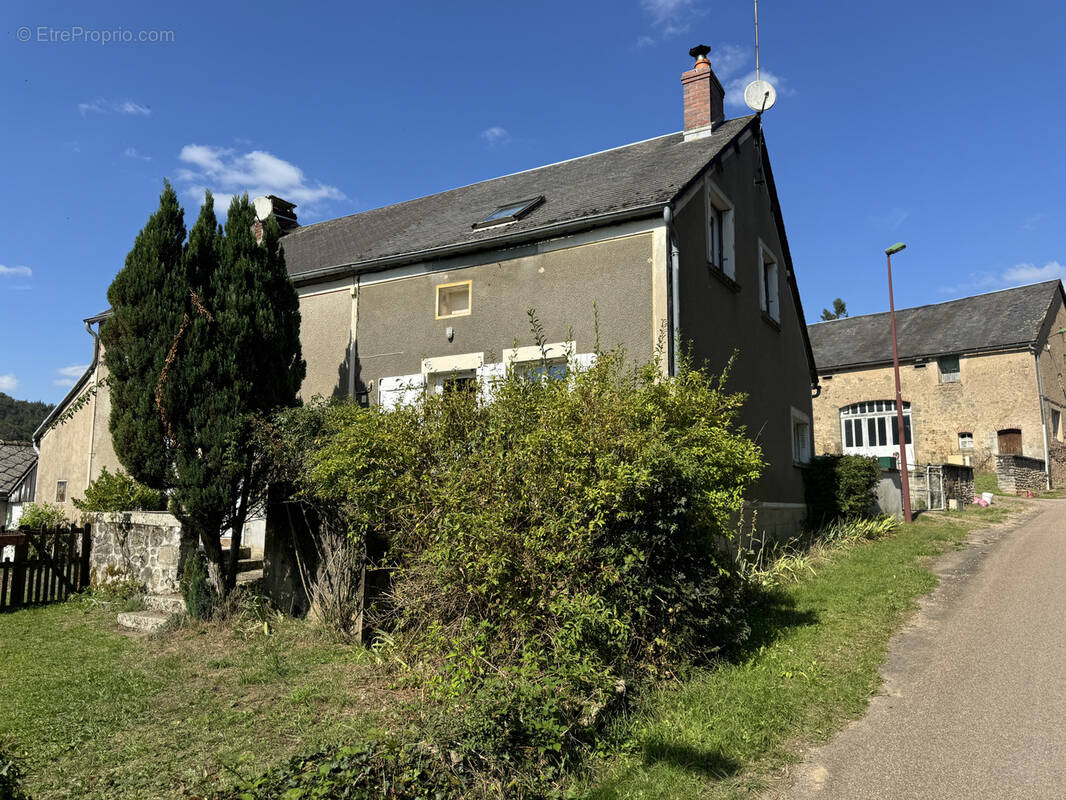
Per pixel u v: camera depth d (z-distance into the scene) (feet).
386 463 19.49
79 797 11.34
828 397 95.91
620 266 29.58
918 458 86.48
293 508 24.04
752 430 36.50
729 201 36.35
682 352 28.89
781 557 32.01
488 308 32.83
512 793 11.43
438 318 34.22
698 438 20.06
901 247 48.03
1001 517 48.08
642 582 16.69
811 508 44.34
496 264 32.96
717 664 18.03
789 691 16.70
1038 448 77.20
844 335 101.14
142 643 21.39
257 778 10.11
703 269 32.27
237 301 24.56
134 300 24.04
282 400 25.88
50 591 29.17
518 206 36.22
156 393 23.22
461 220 39.11
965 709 15.67
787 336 44.91
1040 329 80.33
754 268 39.58
